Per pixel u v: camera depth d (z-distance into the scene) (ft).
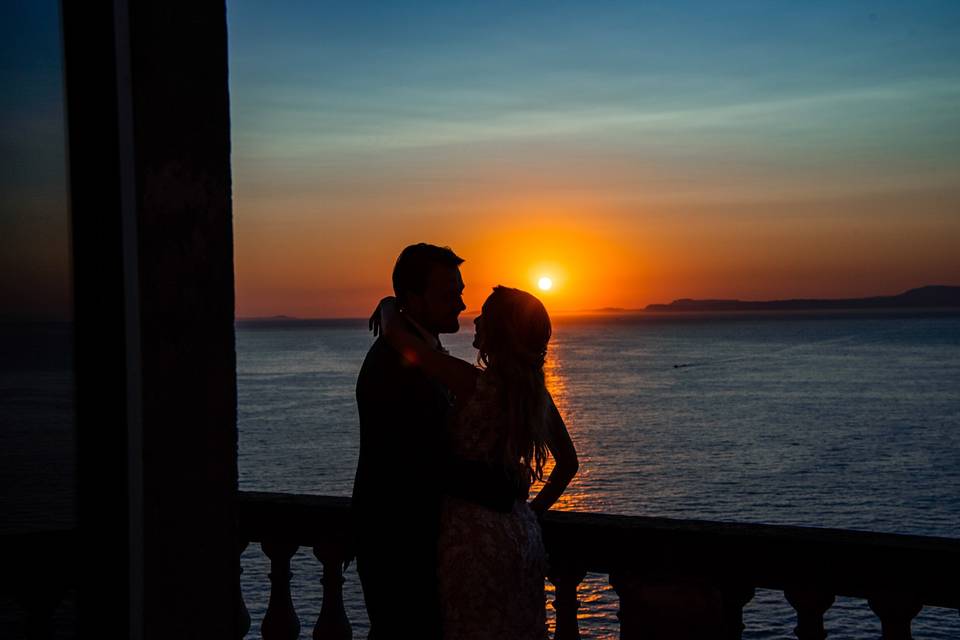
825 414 357.41
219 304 6.01
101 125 5.47
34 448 5.35
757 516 177.47
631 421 338.13
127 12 5.52
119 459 5.57
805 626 9.26
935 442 278.87
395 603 8.91
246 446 276.62
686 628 8.14
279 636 11.07
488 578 8.92
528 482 9.42
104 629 5.56
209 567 6.01
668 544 9.73
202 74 5.89
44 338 5.33
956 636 77.30
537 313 9.15
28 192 5.26
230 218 6.06
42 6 5.26
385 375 8.94
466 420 9.04
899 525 169.68
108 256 5.51
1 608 5.43
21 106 5.23
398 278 9.46
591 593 75.31
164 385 5.77
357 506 9.15
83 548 5.49
